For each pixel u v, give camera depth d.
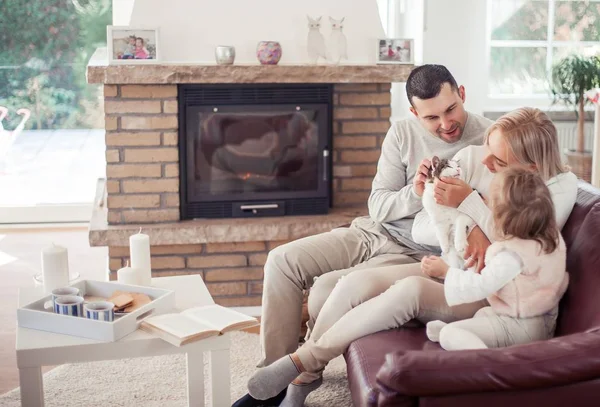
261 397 2.40
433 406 1.77
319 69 3.72
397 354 1.81
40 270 4.38
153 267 3.77
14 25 5.08
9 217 5.24
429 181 2.46
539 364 1.75
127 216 3.76
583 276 2.14
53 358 2.17
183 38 3.83
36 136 5.21
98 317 2.26
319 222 3.77
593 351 1.77
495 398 1.77
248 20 3.87
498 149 2.32
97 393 2.87
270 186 3.85
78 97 5.21
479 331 2.12
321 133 3.83
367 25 3.97
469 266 2.33
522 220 2.08
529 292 2.13
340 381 2.93
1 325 3.56
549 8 5.16
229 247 3.81
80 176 5.29
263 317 2.75
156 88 3.67
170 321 2.29
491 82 5.18
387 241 2.82
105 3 5.13
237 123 3.77
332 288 2.64
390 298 2.30
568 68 4.93
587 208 2.29
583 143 4.95
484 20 5.02
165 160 3.73
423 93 2.64
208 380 3.02
